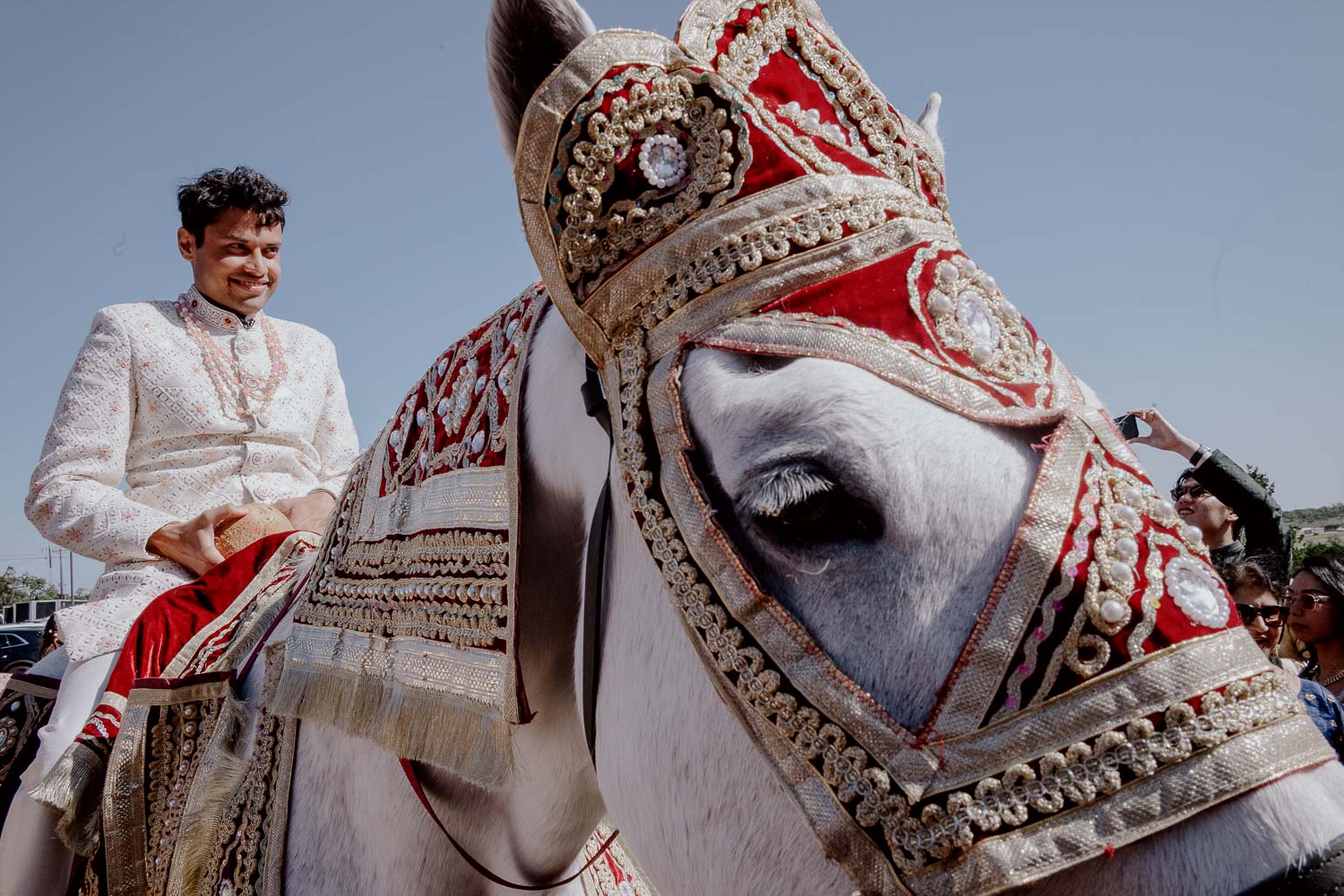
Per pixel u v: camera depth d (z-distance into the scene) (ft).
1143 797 2.89
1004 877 2.95
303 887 5.40
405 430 5.47
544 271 4.23
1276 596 11.20
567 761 5.03
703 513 3.59
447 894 5.18
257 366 9.12
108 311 8.65
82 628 7.09
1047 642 3.06
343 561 5.55
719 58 4.18
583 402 4.40
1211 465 11.39
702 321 3.78
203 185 9.01
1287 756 2.90
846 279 3.64
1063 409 3.39
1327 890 2.71
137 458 8.61
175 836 5.70
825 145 4.00
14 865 6.44
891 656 3.25
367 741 5.26
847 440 3.32
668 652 3.92
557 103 4.15
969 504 3.25
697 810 3.79
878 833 3.18
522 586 4.63
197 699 6.13
